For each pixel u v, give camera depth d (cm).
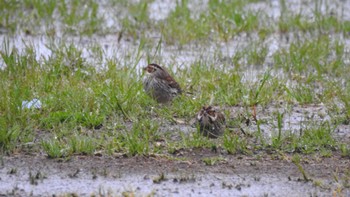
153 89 1483
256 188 1130
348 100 1502
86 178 1149
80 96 1438
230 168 1201
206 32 1973
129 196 1072
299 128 1388
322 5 2317
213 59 1792
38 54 1792
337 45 1873
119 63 1680
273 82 1611
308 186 1142
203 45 1909
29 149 1245
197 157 1241
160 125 1373
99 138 1306
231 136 1302
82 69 1639
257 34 2030
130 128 1355
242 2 2267
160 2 2264
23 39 1877
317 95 1557
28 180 1138
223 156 1247
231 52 1869
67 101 1423
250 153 1258
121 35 1922
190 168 1197
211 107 1328
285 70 1739
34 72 1562
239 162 1226
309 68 1772
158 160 1222
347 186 1143
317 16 2116
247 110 1440
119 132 1325
